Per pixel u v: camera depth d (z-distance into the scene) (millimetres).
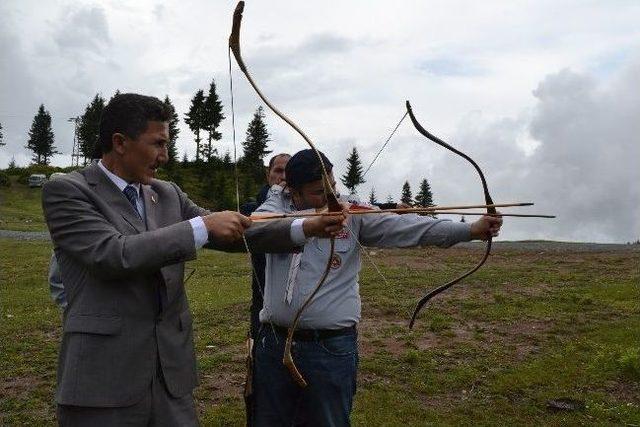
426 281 12766
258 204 4215
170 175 60969
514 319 9000
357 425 5008
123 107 2326
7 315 9477
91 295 2258
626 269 15031
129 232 2338
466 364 6668
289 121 2689
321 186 2930
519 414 5273
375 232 3059
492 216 2770
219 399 5602
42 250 19438
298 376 2750
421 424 5043
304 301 2934
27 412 5266
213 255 18719
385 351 7172
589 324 8641
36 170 60969
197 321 8914
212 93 68625
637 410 5281
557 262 16734
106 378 2207
